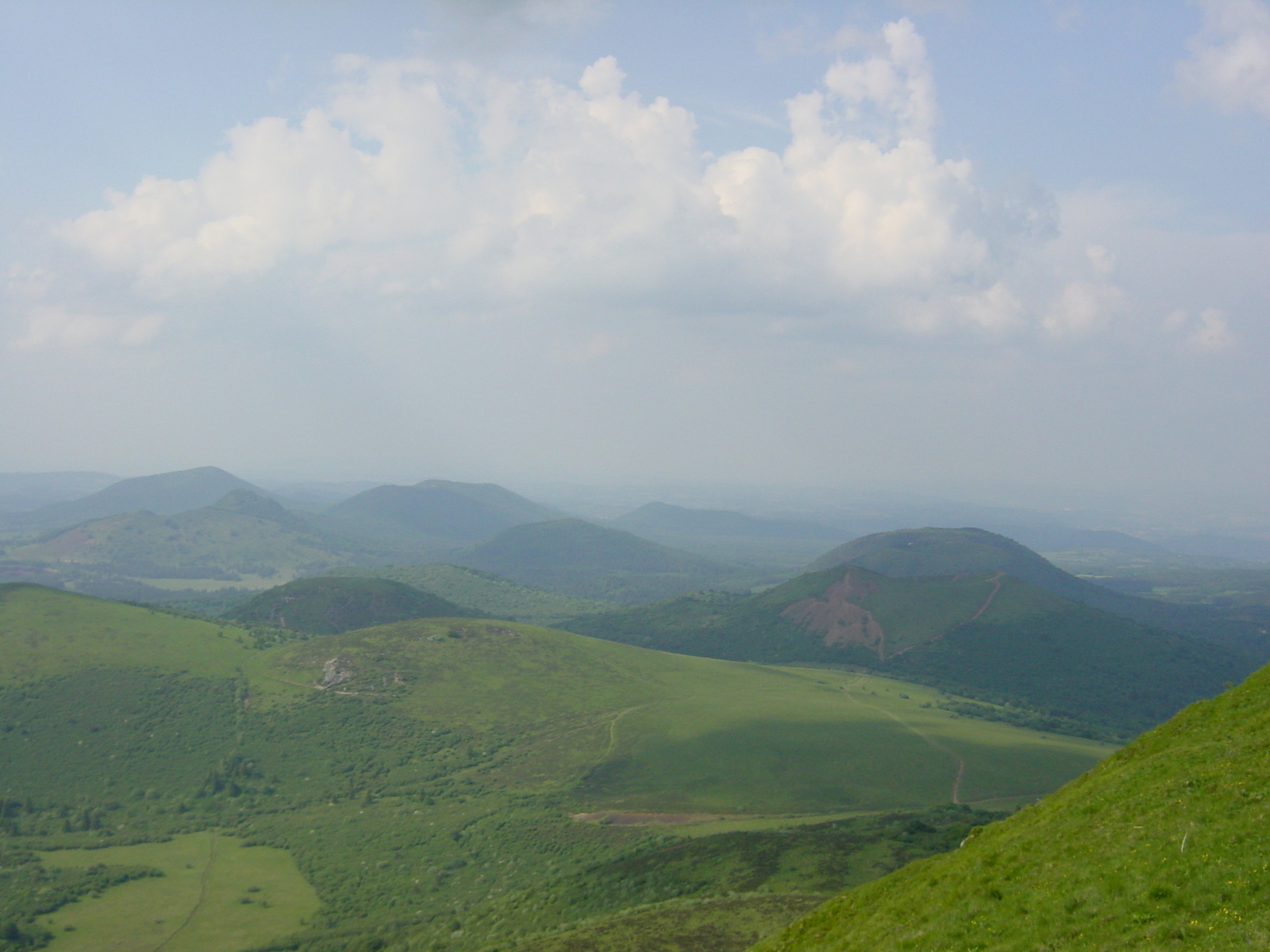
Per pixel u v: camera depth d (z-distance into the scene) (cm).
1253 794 3588
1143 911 3109
